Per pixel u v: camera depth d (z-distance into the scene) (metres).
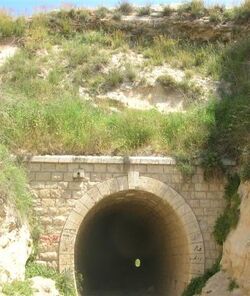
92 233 20.38
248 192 13.31
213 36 23.42
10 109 15.42
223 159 14.80
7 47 22.53
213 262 14.04
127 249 22.22
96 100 19.66
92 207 14.07
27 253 12.90
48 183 13.97
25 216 13.16
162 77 20.66
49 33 23.44
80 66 21.25
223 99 17.89
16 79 19.97
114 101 19.73
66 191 13.96
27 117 15.08
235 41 22.80
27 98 17.75
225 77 20.58
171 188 14.39
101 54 21.88
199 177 14.62
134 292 19.34
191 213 14.30
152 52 22.50
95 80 20.36
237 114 15.24
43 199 13.86
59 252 13.48
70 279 13.23
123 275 22.27
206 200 14.48
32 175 13.98
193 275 13.92
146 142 15.06
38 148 14.41
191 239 14.14
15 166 13.60
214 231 14.25
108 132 15.11
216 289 12.98
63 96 18.48
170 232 15.99
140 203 16.22
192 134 15.30
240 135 14.70
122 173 14.30
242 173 13.73
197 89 20.23
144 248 21.06
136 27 23.70
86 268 19.72
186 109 19.23
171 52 22.69
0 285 11.10
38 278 12.71
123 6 24.39
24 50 22.09
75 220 13.78
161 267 17.89
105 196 14.09
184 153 14.76
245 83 18.86
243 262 12.55
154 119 15.96
